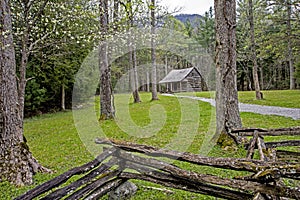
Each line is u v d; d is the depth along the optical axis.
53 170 3.83
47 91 12.09
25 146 3.69
